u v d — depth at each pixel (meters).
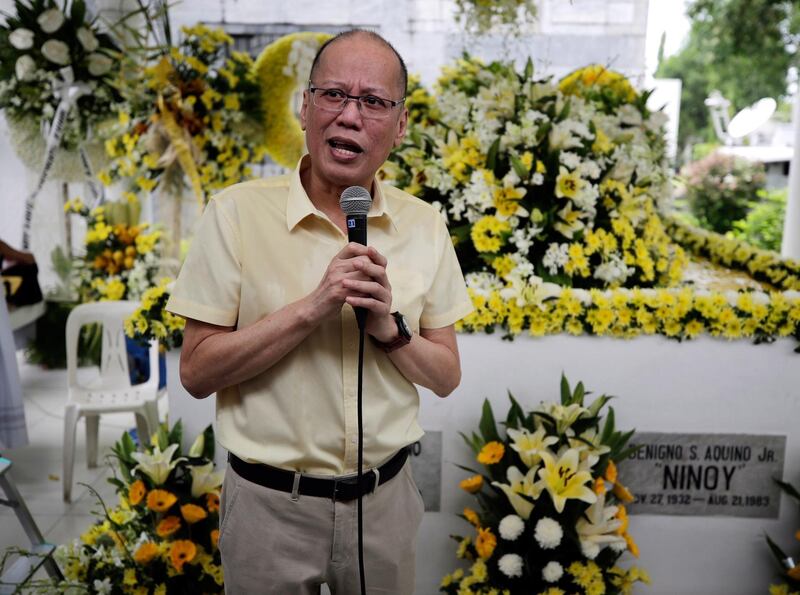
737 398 2.26
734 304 2.22
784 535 2.32
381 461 1.27
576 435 2.14
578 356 2.24
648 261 2.45
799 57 9.65
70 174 3.80
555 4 4.12
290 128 3.75
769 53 9.81
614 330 2.21
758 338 2.22
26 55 3.46
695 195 7.62
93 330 4.87
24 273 4.42
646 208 2.69
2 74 3.50
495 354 2.23
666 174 3.31
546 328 2.20
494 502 2.17
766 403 2.27
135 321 2.17
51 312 4.79
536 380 2.25
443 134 2.64
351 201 1.11
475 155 2.42
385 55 1.15
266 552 1.24
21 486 3.14
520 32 4.02
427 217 1.33
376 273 1.08
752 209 7.62
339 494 1.22
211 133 3.56
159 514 2.09
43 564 2.05
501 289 2.27
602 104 3.15
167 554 2.05
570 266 2.33
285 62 3.66
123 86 3.52
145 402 3.14
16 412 2.74
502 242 2.32
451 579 2.23
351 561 1.26
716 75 10.44
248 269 1.19
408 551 1.34
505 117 2.55
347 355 1.21
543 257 2.37
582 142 2.49
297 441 1.21
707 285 2.84
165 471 2.10
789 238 5.06
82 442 3.67
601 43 4.20
